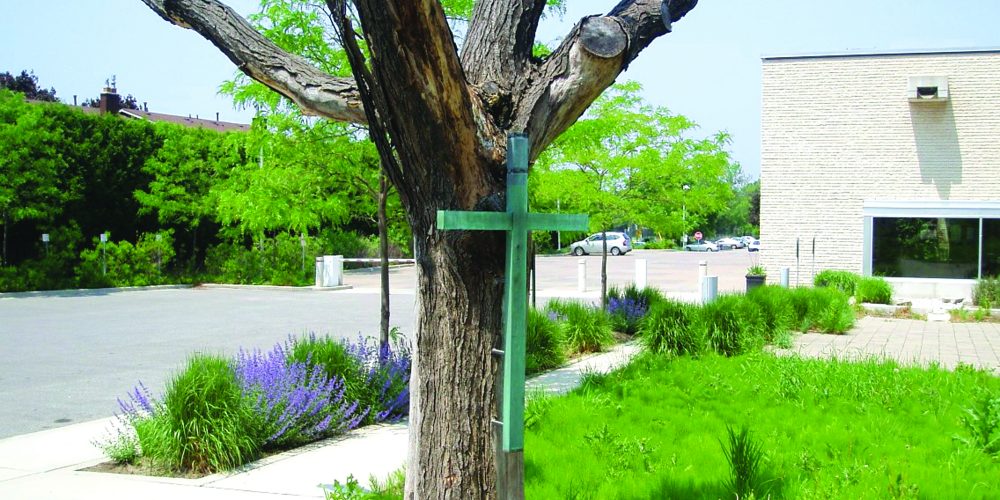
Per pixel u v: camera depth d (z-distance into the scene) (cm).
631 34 380
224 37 418
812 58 2222
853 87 2195
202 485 601
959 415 741
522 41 391
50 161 2512
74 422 845
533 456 615
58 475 632
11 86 5212
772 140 2258
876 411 774
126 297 2470
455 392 374
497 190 367
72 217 2834
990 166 2106
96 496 572
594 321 1330
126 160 2948
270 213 1020
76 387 1038
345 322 1805
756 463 525
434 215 370
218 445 641
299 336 1533
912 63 2153
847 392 852
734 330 1184
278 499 561
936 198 2145
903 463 584
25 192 2498
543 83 380
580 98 383
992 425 643
